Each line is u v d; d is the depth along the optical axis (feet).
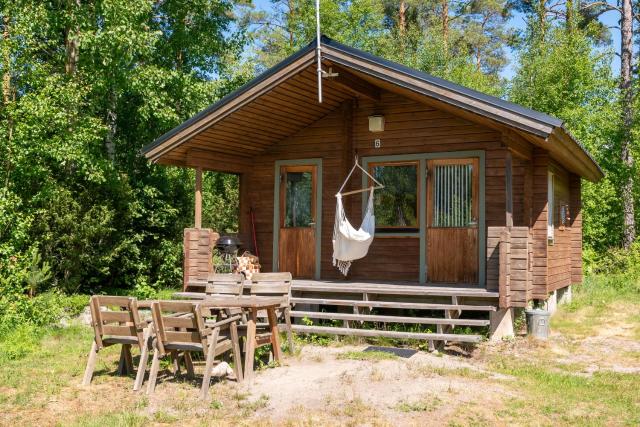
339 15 91.56
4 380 24.14
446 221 35.50
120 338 23.81
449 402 20.18
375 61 30.76
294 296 34.35
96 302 23.93
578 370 25.66
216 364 25.94
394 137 37.06
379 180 37.60
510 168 29.94
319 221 39.22
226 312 27.91
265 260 40.98
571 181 48.80
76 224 43.93
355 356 26.45
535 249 33.91
